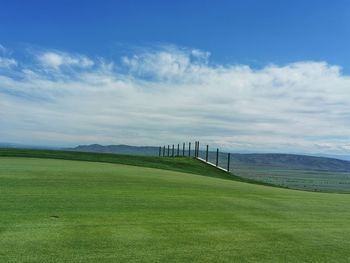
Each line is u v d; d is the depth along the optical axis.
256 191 14.09
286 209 10.22
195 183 14.91
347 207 11.28
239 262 5.60
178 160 34.22
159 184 13.54
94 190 11.12
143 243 6.21
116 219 7.72
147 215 8.29
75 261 5.22
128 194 10.81
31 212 7.90
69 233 6.53
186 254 5.81
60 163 20.02
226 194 12.35
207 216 8.60
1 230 6.51
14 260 5.14
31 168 15.73
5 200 8.94
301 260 5.84
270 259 5.81
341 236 7.41
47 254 5.44
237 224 7.99
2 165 16.67
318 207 10.94
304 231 7.70
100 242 6.12
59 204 8.82
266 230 7.60
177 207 9.41
